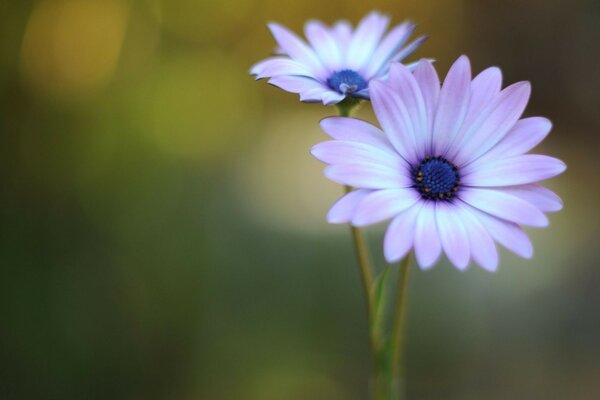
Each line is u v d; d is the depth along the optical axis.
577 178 1.01
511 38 1.15
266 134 0.89
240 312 0.68
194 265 0.66
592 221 0.87
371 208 0.38
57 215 0.62
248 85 0.86
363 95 0.40
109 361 0.62
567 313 0.73
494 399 0.68
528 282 0.74
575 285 0.75
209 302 0.67
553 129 1.15
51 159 0.62
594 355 0.71
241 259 0.70
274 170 0.82
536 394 0.68
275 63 0.40
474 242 0.38
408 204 0.38
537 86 1.17
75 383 0.60
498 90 0.39
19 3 0.60
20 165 0.61
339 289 0.70
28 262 0.59
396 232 0.38
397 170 0.39
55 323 0.60
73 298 0.61
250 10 0.85
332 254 0.72
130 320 0.63
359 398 0.65
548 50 1.16
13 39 0.60
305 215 0.76
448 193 0.39
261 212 0.75
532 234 0.80
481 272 0.73
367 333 0.69
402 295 0.41
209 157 0.75
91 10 0.66
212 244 0.69
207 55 0.78
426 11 1.08
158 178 0.67
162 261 0.65
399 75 0.39
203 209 0.70
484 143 0.39
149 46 0.71
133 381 0.63
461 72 0.39
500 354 0.70
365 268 0.41
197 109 0.72
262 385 0.65
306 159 0.85
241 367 0.66
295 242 0.72
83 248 0.62
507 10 1.14
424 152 0.39
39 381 0.59
